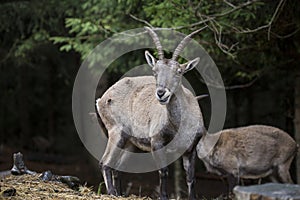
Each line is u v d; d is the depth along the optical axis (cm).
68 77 2130
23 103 2759
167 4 1218
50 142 2748
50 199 805
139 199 928
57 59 2091
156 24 1387
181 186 1706
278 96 1969
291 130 1722
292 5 1273
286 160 1287
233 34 1338
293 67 1499
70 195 854
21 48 1730
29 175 969
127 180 1961
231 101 1928
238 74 1493
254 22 1300
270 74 1664
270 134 1282
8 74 2417
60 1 1681
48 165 2309
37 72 2512
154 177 2014
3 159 2314
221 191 1731
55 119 2838
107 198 880
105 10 1541
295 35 1384
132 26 1522
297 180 1505
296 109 1536
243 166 1271
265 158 1272
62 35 1794
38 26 1777
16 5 1716
